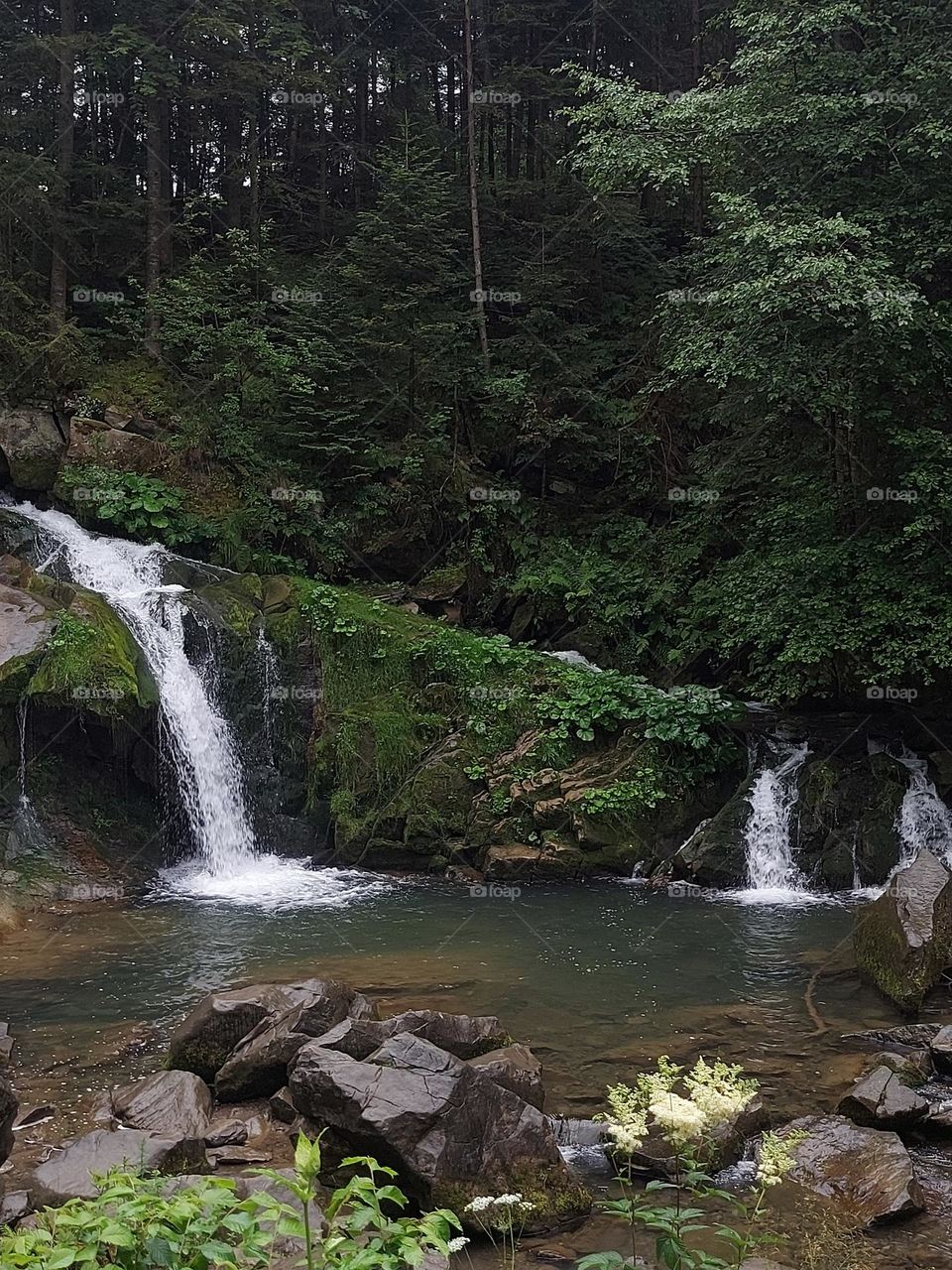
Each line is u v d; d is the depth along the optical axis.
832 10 13.48
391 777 14.61
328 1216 2.58
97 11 21.86
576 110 15.63
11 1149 5.71
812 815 13.63
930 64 13.12
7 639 13.06
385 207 20.02
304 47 21.53
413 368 19.67
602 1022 8.23
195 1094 6.46
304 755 15.10
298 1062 5.78
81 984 9.14
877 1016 8.42
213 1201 2.61
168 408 18.92
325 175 26.45
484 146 27.62
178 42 20.41
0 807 12.62
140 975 9.39
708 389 18.33
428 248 20.03
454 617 18.33
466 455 20.22
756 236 12.66
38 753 13.16
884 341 12.63
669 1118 3.04
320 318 20.27
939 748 14.57
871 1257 4.97
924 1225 5.28
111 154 24.45
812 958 10.07
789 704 14.47
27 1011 8.46
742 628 14.93
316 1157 2.38
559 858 13.69
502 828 14.02
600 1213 5.38
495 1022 7.20
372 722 14.94
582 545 19.70
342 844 14.35
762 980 9.36
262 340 18.72
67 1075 7.18
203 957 9.95
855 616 13.84
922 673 13.45
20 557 15.73
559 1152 5.54
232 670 15.07
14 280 19.22
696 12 25.81
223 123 24.92
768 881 13.36
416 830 14.16
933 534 13.58
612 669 17.11
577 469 20.72
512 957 10.05
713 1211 5.37
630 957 10.09
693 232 22.42
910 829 13.63
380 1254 2.42
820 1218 5.31
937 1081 7.11
